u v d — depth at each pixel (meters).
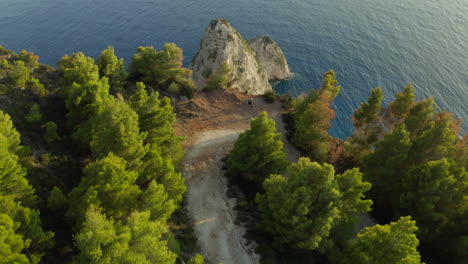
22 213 23.41
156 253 23.25
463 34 124.12
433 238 38.81
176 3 154.12
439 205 38.91
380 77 98.69
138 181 33.84
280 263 32.84
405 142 42.81
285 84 101.25
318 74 105.06
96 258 18.98
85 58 55.22
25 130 39.44
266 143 42.25
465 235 36.78
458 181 38.47
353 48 116.75
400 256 27.48
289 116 64.50
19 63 49.47
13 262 18.19
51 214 28.97
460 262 36.56
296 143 55.28
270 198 34.19
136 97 45.56
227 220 38.81
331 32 129.75
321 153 53.31
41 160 35.94
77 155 39.59
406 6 156.00
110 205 26.64
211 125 57.97
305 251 33.59
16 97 44.47
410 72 99.62
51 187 32.75
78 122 42.53
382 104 87.12
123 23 130.38
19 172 27.55
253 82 85.44
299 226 30.23
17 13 130.62
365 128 52.75
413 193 40.00
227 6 154.50
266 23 138.62
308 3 161.00
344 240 33.88
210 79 69.06
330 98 55.38
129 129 34.47
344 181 34.47
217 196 42.50
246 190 44.00
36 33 116.94
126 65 104.19
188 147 51.28
